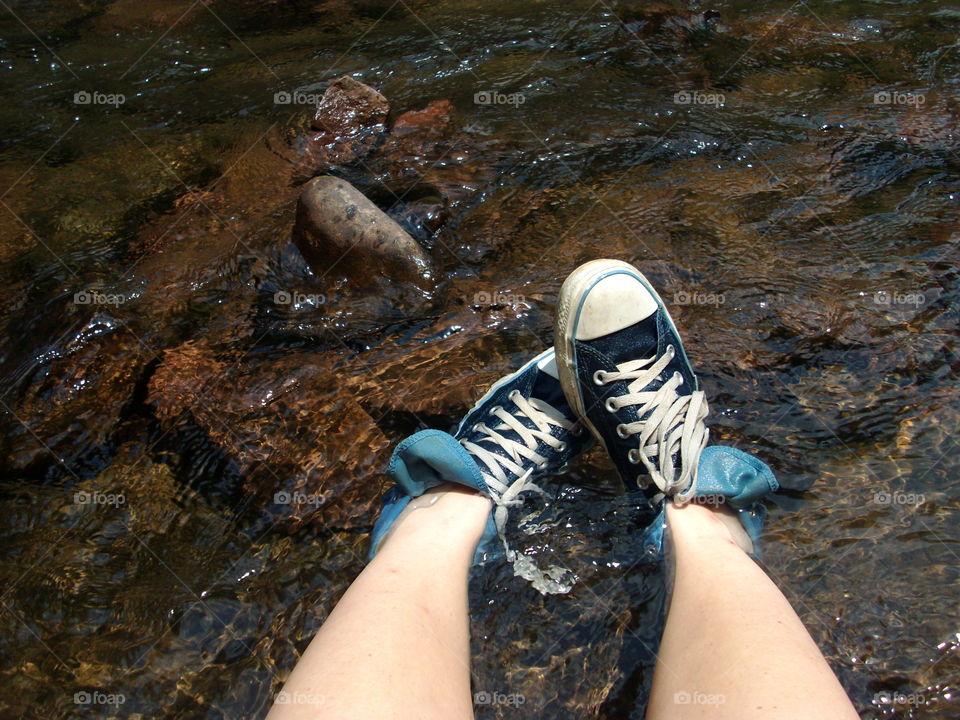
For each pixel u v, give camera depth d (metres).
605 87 1.48
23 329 1.05
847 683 0.70
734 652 0.65
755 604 0.68
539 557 0.80
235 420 0.92
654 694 0.68
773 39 1.63
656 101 1.43
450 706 0.65
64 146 1.46
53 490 0.88
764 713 0.61
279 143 1.39
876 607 0.74
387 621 0.68
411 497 0.84
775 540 0.79
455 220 1.17
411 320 1.03
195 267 1.13
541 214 1.18
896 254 1.07
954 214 1.13
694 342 0.98
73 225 1.24
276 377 0.96
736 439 0.88
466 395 0.94
